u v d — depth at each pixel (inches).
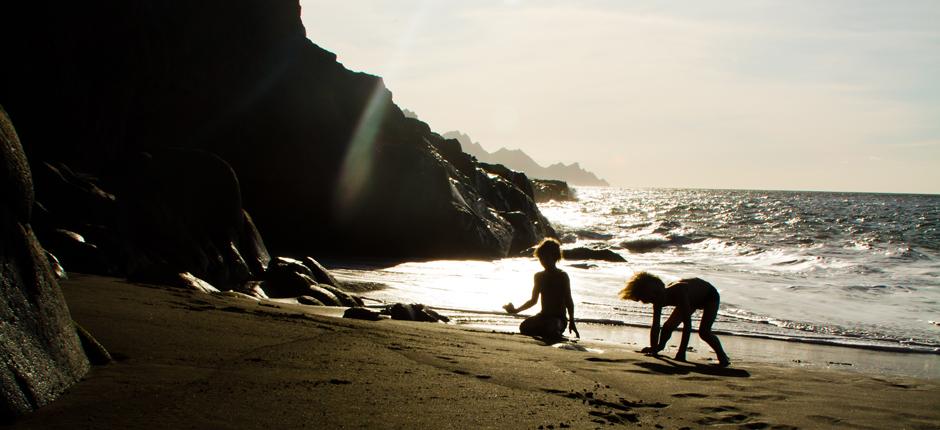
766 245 1437.0
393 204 1024.2
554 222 2106.3
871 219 2361.0
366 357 188.2
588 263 960.3
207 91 959.6
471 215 1066.1
